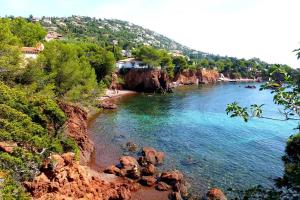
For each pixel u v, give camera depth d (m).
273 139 59.09
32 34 89.62
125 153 48.94
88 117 72.81
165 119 75.38
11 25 84.19
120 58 148.12
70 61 60.62
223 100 114.50
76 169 29.66
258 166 44.34
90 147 47.97
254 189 10.77
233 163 45.41
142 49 139.50
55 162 27.08
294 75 9.84
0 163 23.11
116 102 99.25
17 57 42.41
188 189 36.88
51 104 35.78
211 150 51.44
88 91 71.06
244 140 58.16
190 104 101.06
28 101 34.97
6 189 19.77
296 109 9.69
